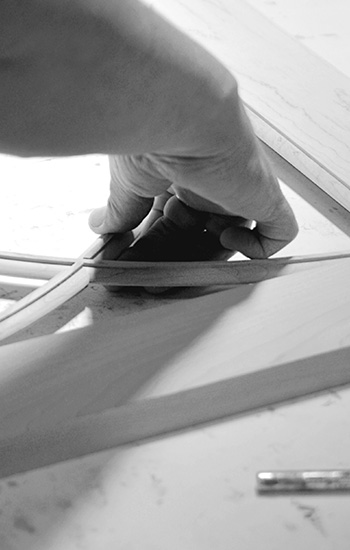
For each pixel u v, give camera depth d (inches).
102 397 29.4
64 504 27.1
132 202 37.5
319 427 30.2
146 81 24.9
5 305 39.8
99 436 29.0
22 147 25.0
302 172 48.8
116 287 40.2
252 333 32.4
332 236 45.0
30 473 28.3
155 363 30.9
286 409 31.0
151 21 24.5
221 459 28.7
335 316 33.4
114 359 30.9
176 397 29.6
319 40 60.4
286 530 26.3
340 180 46.1
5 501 27.1
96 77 23.7
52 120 24.3
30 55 22.2
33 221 44.1
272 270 40.0
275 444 29.4
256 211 36.1
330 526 26.5
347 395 31.8
